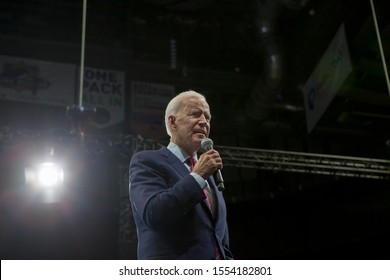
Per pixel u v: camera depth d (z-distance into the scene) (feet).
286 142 46.24
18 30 40.04
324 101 32.12
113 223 36.86
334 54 31.19
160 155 5.84
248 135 45.75
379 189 40.16
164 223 5.02
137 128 38.50
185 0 42.06
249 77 44.14
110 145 25.44
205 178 5.23
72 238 35.58
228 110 44.86
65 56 40.55
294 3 34.91
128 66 41.75
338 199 42.91
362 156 41.98
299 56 40.91
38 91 36.17
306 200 44.32
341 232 42.60
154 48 44.11
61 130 24.64
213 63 44.86
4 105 37.19
